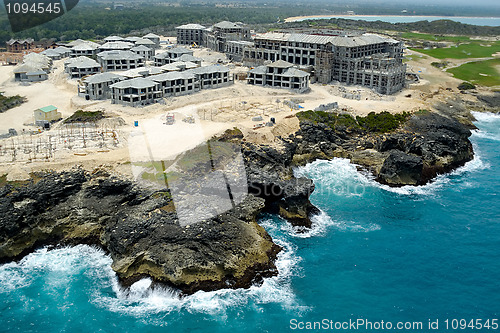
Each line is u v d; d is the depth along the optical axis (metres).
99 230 119.25
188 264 102.50
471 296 102.94
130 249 105.62
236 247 108.69
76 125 166.12
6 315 94.69
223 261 104.81
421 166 153.88
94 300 99.44
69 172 126.25
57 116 180.00
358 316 96.44
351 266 112.38
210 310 97.25
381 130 179.88
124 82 194.25
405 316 96.75
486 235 125.94
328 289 104.25
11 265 110.69
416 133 177.62
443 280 108.06
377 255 116.88
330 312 97.44
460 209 139.75
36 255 114.31
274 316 95.94
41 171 126.44
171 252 103.75
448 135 174.12
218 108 190.50
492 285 106.44
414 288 105.25
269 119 177.00
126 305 98.56
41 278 106.06
